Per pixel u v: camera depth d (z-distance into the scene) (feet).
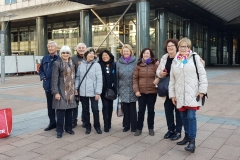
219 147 14.43
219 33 148.46
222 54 151.02
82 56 19.08
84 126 19.29
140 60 16.85
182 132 17.57
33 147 14.88
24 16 104.99
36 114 23.57
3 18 112.37
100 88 17.17
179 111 15.23
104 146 14.92
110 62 17.90
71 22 111.45
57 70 16.69
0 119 16.66
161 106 26.86
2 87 46.21
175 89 14.28
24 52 128.47
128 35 92.48
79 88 17.49
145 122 20.31
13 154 13.80
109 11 89.04
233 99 29.99
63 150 14.34
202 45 123.44
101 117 22.04
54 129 18.66
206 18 104.06
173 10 88.17
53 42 18.15
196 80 13.70
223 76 63.67
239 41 184.44
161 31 85.05
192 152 13.64
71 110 17.56
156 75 15.97
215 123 19.53
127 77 17.22
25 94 37.27
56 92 16.60
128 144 15.21
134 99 17.35
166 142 15.52
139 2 72.95
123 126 18.19
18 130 18.39
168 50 15.58
